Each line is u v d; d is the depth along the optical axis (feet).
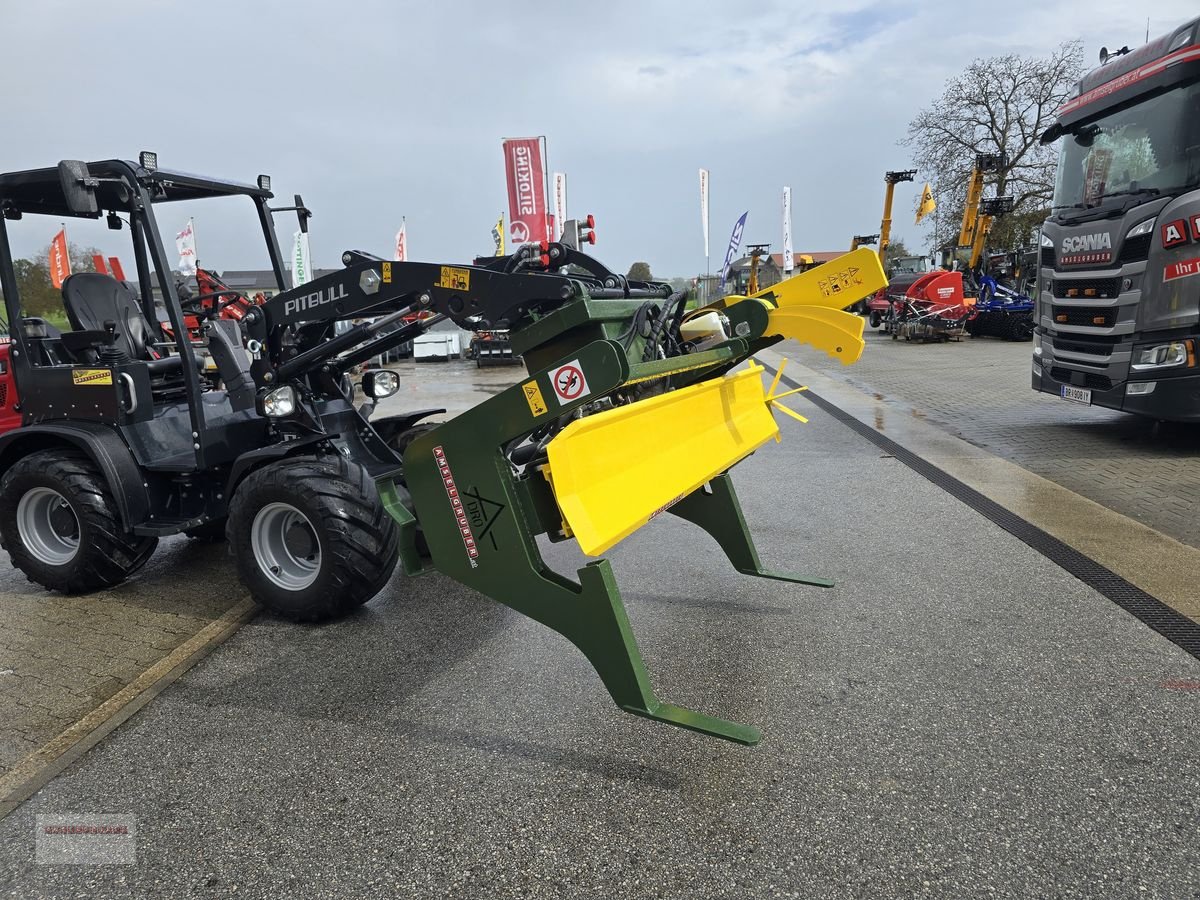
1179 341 20.25
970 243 70.95
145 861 7.12
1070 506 17.16
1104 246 21.91
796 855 6.93
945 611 11.96
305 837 7.38
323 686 10.28
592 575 8.13
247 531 12.13
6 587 14.71
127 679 10.85
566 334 9.86
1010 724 8.86
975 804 7.52
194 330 17.31
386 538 11.84
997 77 105.50
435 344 66.44
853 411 31.01
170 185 13.93
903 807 7.52
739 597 12.84
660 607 12.54
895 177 76.69
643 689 8.10
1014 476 19.98
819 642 11.09
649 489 9.14
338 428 14.84
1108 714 9.01
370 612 12.71
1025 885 6.49
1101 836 7.03
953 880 6.57
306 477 11.57
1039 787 7.75
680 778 8.11
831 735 8.77
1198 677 9.77
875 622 11.67
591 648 8.30
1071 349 23.76
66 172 11.21
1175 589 12.47
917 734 8.73
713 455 11.00
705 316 11.86
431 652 11.21
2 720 9.77
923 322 63.05
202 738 9.11
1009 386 37.24
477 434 8.48
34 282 26.55
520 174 52.08
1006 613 11.81
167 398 14.78
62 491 13.37
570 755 8.58
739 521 13.21
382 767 8.46
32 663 11.39
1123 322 21.39
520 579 8.57
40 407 14.15
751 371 13.01
